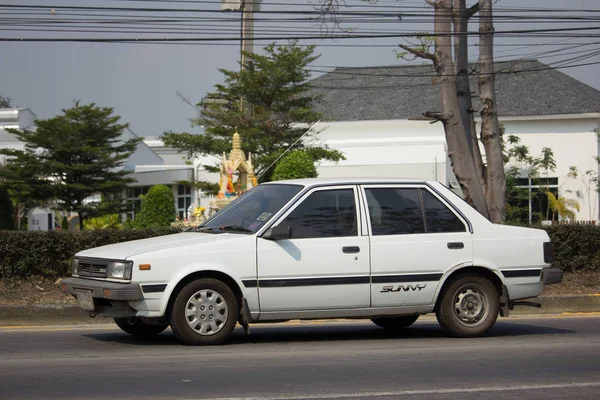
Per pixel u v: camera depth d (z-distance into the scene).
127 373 8.49
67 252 16.38
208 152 41.22
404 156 46.62
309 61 40.75
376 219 10.88
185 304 10.09
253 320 10.37
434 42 21.55
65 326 13.25
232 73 40.22
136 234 16.66
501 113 49.94
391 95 53.72
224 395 7.46
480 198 21.47
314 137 43.34
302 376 8.43
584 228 18.67
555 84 51.38
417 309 11.02
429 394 7.65
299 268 10.40
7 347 10.41
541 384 8.20
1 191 34.19
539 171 48.25
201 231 11.05
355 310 10.72
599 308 16.73
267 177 38.72
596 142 49.06
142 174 52.47
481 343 10.98
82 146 49.50
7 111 65.38
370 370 8.83
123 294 9.73
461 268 11.20
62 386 7.82
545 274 11.60
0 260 16.08
